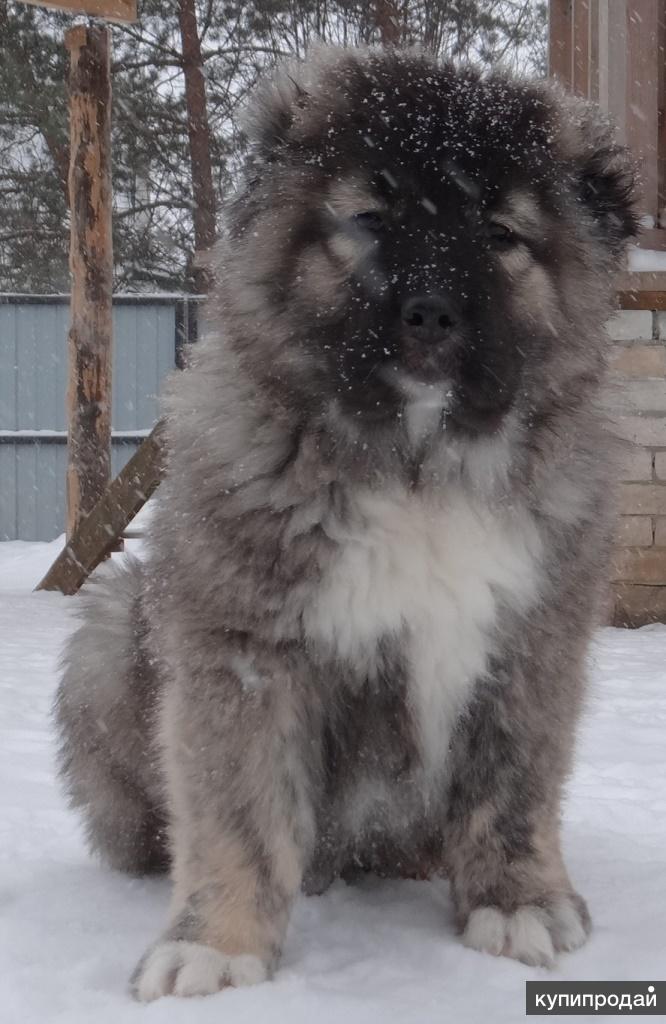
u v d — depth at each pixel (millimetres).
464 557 1270
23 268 10852
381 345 1293
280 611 1206
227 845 1186
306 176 1369
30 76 9797
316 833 1338
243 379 1339
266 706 1206
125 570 1604
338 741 1288
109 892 1436
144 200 11000
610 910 1331
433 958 1190
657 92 4469
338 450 1283
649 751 2172
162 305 7898
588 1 5098
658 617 3912
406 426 1309
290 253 1354
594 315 1464
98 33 5203
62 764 1628
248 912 1181
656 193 4422
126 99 10250
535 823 1300
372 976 1135
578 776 1992
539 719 1294
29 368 7988
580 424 1401
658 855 1554
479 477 1310
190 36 10164
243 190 1433
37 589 4859
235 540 1199
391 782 1324
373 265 1313
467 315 1301
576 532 1319
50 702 2586
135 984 1114
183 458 1301
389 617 1259
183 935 1170
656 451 3895
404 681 1279
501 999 1060
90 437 5211
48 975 1131
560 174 1455
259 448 1253
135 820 1501
